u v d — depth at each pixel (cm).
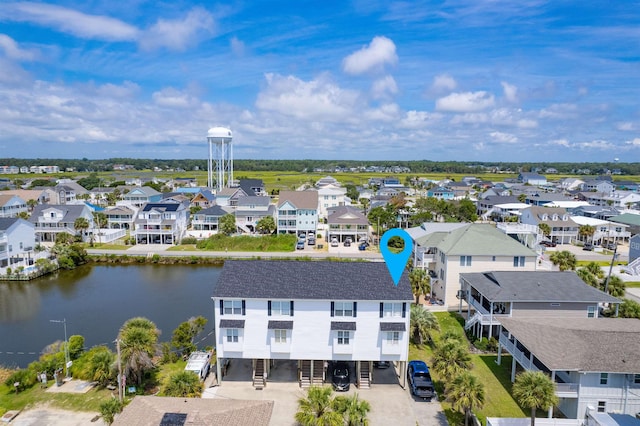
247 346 3178
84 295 5819
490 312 3878
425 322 3862
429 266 5494
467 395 2480
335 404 2441
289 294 3120
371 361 3275
